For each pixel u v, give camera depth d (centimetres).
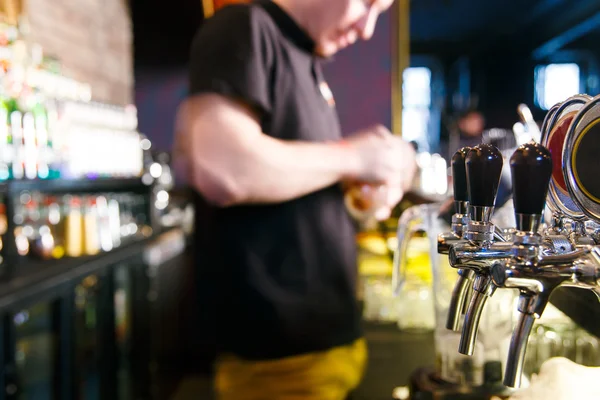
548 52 858
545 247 60
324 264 154
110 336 246
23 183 192
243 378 155
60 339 201
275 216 150
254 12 149
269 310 150
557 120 64
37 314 230
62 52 322
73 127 251
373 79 384
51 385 211
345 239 160
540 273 49
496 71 870
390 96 384
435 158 302
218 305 154
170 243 366
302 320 153
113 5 402
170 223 377
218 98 143
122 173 295
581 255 49
